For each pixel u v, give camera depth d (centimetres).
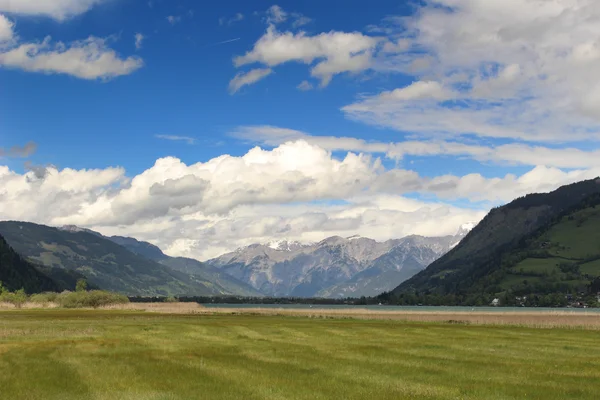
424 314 15550
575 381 3478
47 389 3030
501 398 2895
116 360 4253
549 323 10075
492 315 14912
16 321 9544
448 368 3966
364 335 6888
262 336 6625
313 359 4409
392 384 3269
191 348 5153
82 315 12362
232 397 2811
